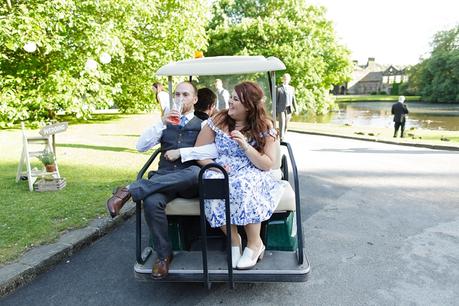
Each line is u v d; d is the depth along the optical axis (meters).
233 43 26.56
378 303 2.85
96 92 14.09
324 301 2.89
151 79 16.41
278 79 24.48
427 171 7.27
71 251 3.68
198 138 3.04
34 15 11.52
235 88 2.83
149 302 2.91
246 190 2.70
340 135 13.27
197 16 16.31
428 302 2.86
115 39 12.90
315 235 4.14
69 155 8.06
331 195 5.65
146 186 2.75
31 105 13.41
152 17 15.20
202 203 2.58
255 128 2.81
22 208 4.59
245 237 3.11
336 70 32.59
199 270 2.72
